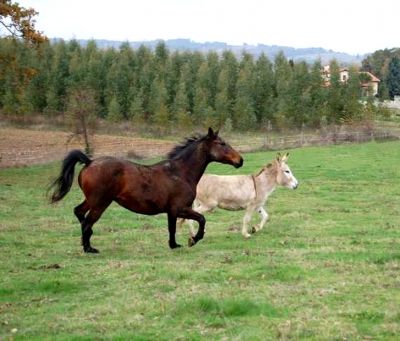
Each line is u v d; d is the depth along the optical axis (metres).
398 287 10.35
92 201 13.63
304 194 25.95
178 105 64.00
